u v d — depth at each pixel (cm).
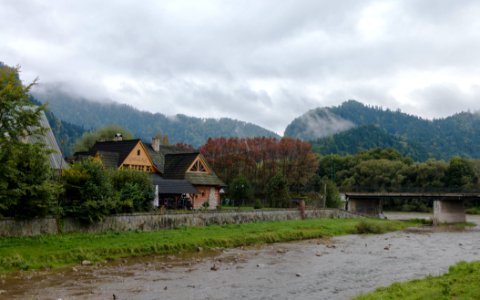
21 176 3522
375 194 9875
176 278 3011
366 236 6119
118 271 3186
